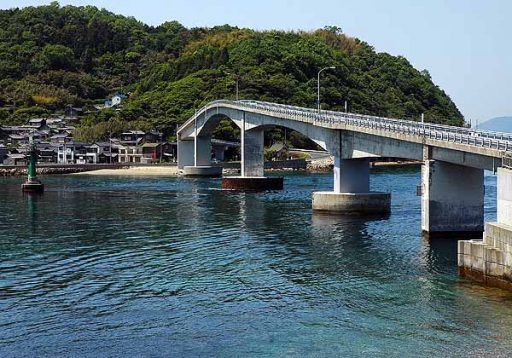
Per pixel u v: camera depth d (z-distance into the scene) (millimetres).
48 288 40031
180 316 33875
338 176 77688
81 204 88938
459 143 53438
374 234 59438
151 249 52719
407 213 75312
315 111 93688
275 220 70375
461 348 28516
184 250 52156
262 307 35312
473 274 40062
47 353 28875
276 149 194375
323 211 76938
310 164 179875
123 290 39344
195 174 151375
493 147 50219
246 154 116938
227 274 43344
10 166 170125
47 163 186875
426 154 57938
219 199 95250
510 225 38125
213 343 29766
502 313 33125
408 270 43625
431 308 34344
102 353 28766
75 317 33969
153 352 28797
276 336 30531
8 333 31531
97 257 49531
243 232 61656
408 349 28516
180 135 166750
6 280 42156
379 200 75625
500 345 28766
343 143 76688
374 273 42938
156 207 84625
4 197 100250
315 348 28875
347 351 28438
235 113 122312
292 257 48844
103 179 143125
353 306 35188
